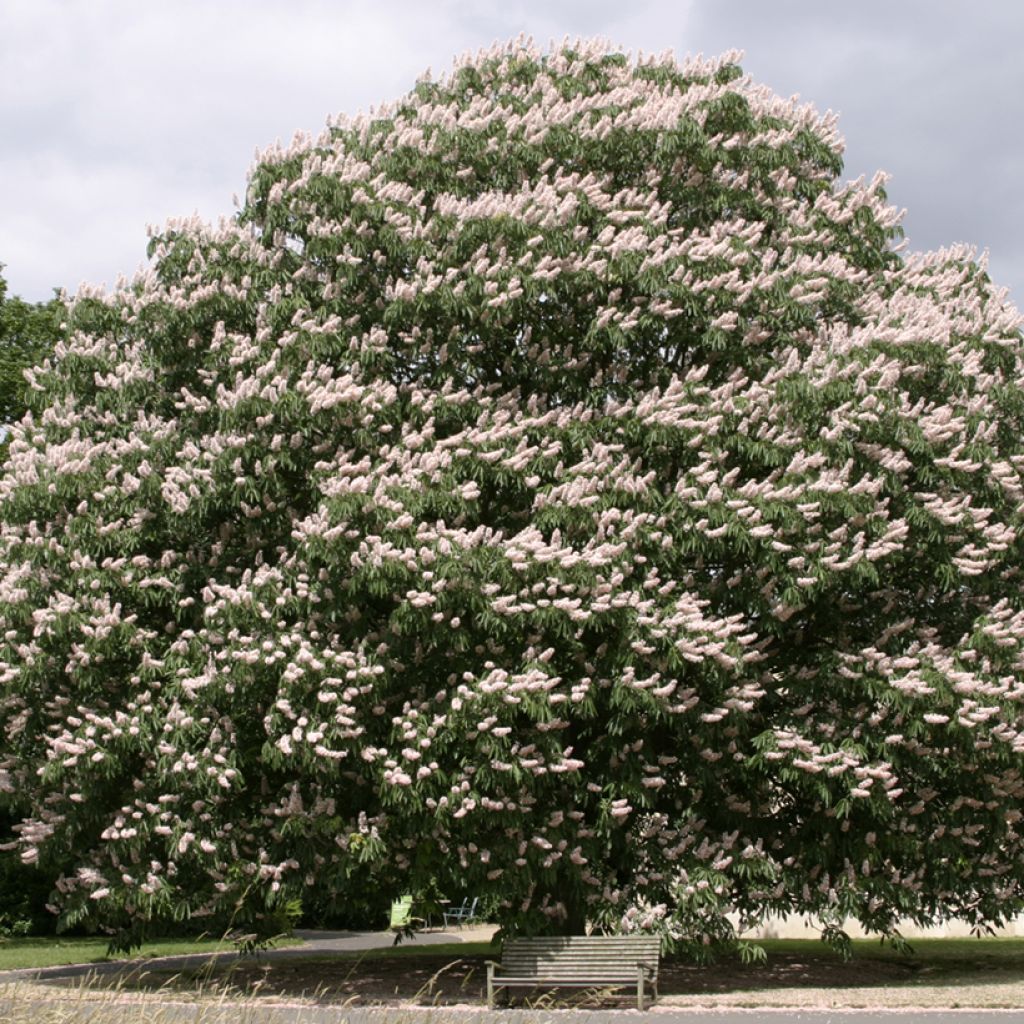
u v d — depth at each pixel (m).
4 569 14.46
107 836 13.31
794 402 13.52
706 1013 11.70
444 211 14.54
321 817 13.14
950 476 13.59
